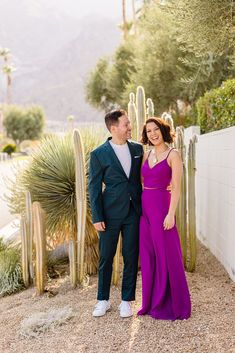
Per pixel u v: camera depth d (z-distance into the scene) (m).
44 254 5.29
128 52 20.16
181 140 5.45
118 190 4.20
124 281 4.30
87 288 5.29
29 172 6.09
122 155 4.25
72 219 5.98
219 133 5.68
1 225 9.73
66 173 5.90
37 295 5.27
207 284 4.98
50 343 3.93
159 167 4.11
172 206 4.06
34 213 5.21
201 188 7.11
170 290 4.13
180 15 5.23
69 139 6.14
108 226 4.27
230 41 5.32
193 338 3.70
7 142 57.00
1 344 4.07
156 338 3.77
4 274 5.78
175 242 4.14
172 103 14.46
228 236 5.28
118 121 4.18
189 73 12.30
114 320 4.20
